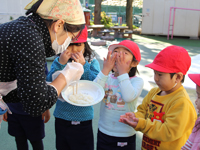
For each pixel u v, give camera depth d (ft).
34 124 6.43
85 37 6.18
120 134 5.72
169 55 4.83
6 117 6.66
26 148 6.91
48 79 6.39
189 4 36.37
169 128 4.66
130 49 5.58
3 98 4.85
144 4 40.42
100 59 20.80
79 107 6.04
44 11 3.92
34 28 3.76
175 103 4.77
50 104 3.79
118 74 6.09
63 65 6.16
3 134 8.59
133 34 43.04
